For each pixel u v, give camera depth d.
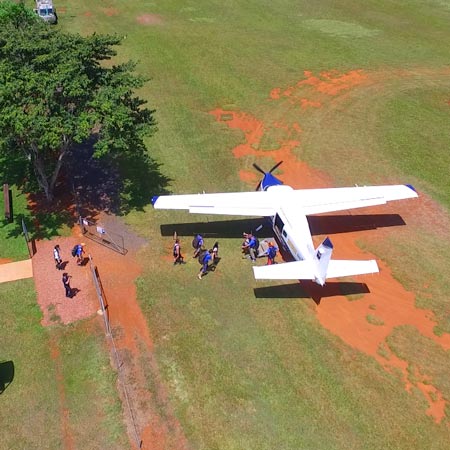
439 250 31.03
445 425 21.48
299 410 21.88
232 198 31.25
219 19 66.31
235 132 42.72
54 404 21.91
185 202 30.77
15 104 27.44
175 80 50.66
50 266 28.81
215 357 24.02
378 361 24.08
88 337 24.81
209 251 28.88
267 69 53.59
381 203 31.66
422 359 24.23
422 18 68.75
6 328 25.11
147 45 57.66
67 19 63.44
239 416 21.61
